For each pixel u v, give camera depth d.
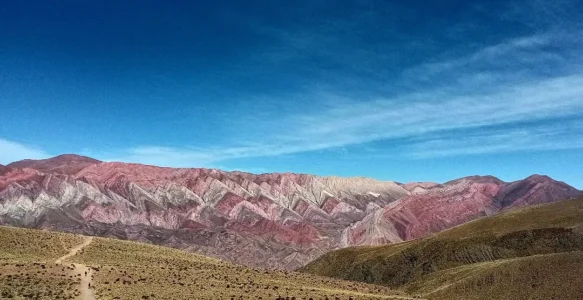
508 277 115.44
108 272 77.75
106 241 110.25
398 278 163.88
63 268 76.62
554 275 109.81
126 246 108.19
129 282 72.50
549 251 142.00
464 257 154.25
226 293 71.25
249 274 95.12
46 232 107.06
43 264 76.88
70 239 104.38
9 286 63.47
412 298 89.00
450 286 122.94
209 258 117.25
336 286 94.75
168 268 89.62
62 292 63.50
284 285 85.62
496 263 126.50
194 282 78.00
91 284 69.38
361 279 174.88
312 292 79.69
